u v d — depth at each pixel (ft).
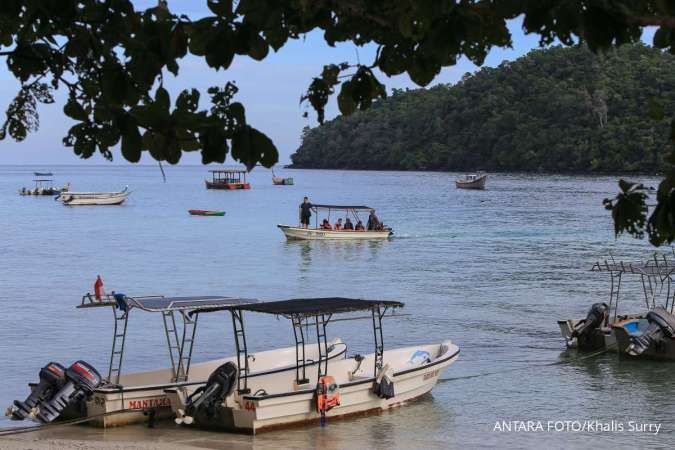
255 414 51.01
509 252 157.38
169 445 48.01
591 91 604.49
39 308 97.50
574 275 126.21
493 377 67.05
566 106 594.24
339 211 279.69
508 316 93.61
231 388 52.16
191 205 304.50
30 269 133.49
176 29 15.06
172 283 120.26
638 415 56.85
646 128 546.67
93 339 80.89
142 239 181.27
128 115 14.93
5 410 57.93
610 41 14.02
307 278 124.98
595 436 52.16
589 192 384.27
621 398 60.95
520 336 82.89
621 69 613.11
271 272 131.44
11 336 81.92
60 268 134.92
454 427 53.88
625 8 13.92
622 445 50.52
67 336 82.12
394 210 277.23
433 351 66.03
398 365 63.77
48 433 52.03
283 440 50.80
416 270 132.87
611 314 95.86
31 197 347.36
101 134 15.69
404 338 82.23
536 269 133.49
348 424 54.49
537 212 263.49
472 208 283.38
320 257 150.10
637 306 100.73
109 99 15.29
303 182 552.00
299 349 65.16
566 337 77.56
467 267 136.26
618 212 16.92
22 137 16.08
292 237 177.68
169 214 256.11
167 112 14.80
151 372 57.41
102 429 52.65
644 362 71.67
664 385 64.39
